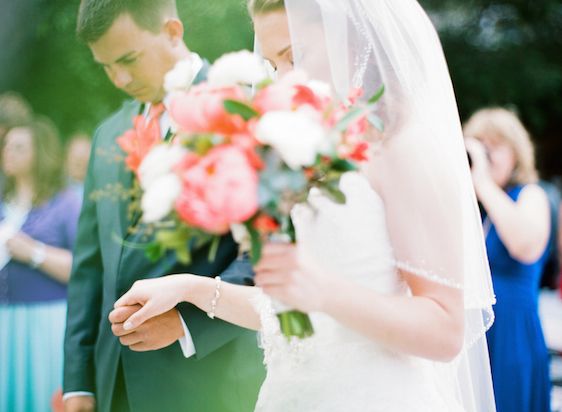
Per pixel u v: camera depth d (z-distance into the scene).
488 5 9.19
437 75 1.90
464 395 2.04
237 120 1.41
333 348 1.77
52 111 3.56
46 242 3.21
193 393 2.32
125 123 2.35
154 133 1.57
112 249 2.33
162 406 2.33
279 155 1.40
